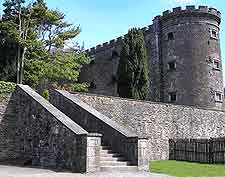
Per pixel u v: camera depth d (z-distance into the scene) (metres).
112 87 45.66
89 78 50.06
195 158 24.38
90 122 19.25
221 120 30.03
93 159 15.23
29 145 18.33
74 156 15.48
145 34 44.31
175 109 26.81
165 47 41.91
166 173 16.25
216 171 17.81
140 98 32.97
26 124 18.80
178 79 40.00
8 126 19.59
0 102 19.77
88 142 15.14
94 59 50.12
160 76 41.72
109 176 14.07
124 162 16.89
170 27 41.66
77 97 21.33
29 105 18.86
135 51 33.88
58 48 35.69
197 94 39.12
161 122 25.64
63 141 16.14
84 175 14.15
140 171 16.64
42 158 17.25
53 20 33.88
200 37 40.50
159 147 25.19
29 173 14.09
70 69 34.66
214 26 41.78
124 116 23.42
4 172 14.33
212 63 40.66
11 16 31.27
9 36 28.34
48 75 31.92
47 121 17.31
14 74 27.84
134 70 33.31
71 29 36.06
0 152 19.20
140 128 24.19
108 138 18.41
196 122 28.00
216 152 23.28
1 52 27.88
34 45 30.73
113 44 47.25
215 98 40.09
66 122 16.48
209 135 28.69
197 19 40.81
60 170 15.43
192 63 39.81
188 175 15.73
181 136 26.70
